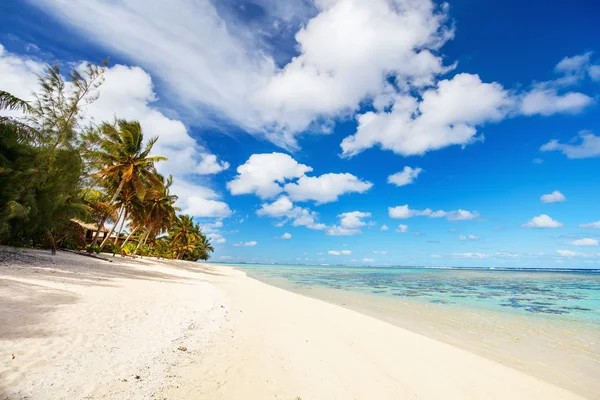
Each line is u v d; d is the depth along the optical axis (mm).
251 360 6152
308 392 5023
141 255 46656
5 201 13250
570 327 12531
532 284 42500
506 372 6988
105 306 8516
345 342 8266
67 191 16719
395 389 5551
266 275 55438
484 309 17156
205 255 84188
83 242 24453
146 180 30078
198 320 8938
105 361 5027
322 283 36656
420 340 9164
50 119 14945
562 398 5836
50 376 4223
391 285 34906
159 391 4363
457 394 5625
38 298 7969
